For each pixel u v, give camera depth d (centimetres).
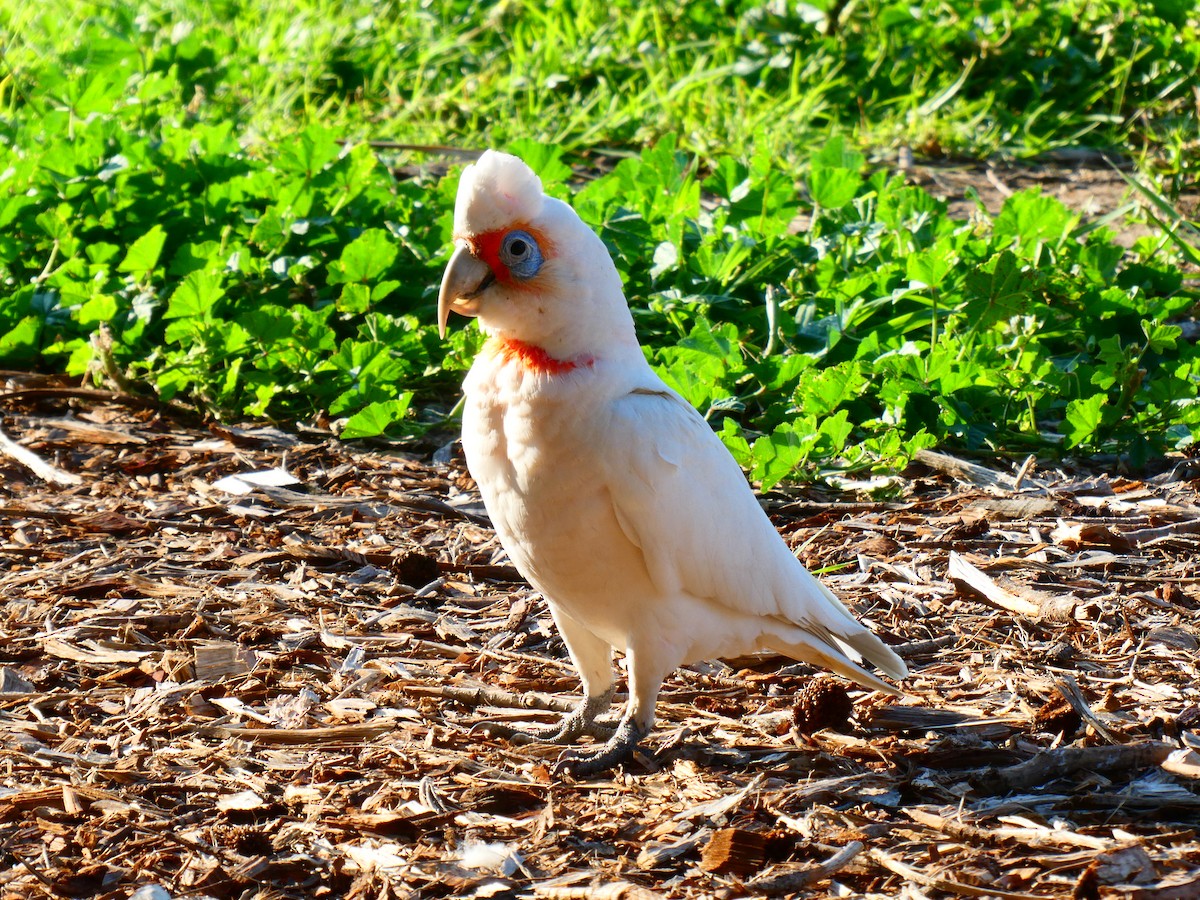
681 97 1358
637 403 431
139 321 838
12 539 636
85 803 411
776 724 480
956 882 360
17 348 861
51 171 947
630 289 871
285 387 800
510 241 415
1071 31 1448
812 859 379
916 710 478
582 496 428
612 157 1294
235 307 865
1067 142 1327
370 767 439
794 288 876
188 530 653
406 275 887
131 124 1244
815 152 1211
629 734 459
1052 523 652
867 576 603
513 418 429
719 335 771
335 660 525
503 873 375
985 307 790
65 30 1588
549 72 1444
